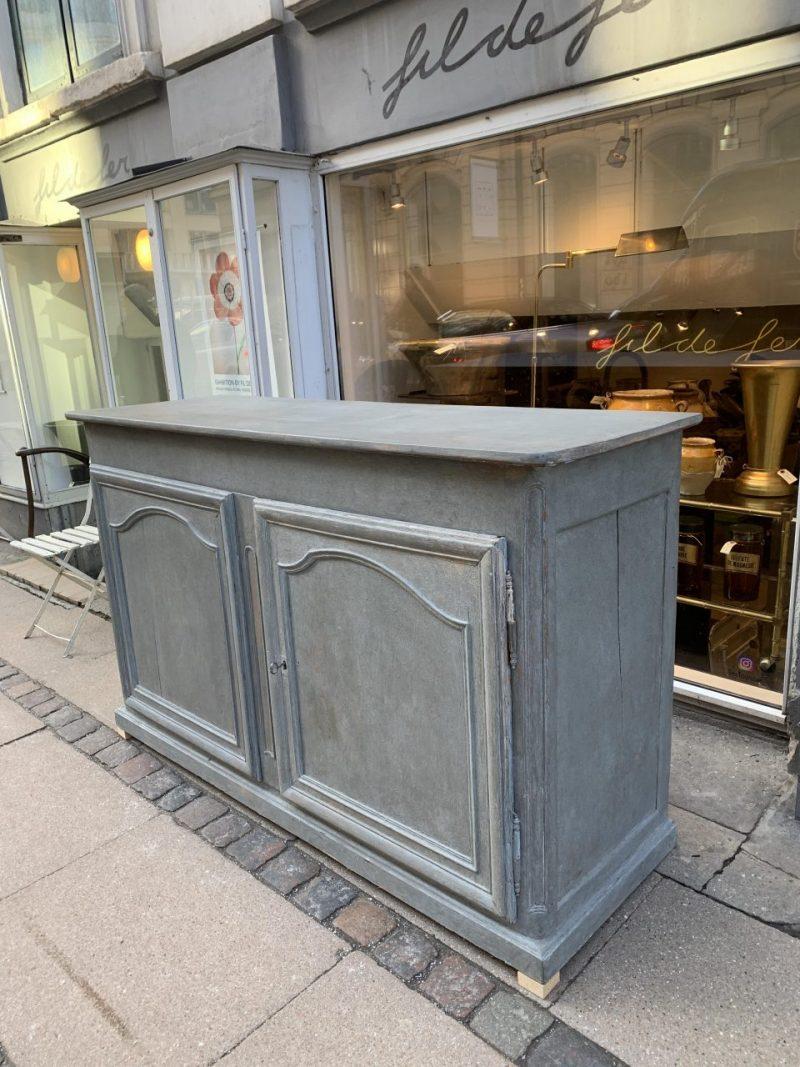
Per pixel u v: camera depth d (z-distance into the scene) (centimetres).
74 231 598
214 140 425
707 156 294
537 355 362
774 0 234
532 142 330
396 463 182
